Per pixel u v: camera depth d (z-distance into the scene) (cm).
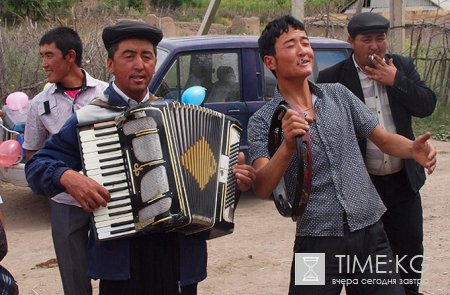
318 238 346
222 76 784
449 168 1011
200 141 316
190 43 779
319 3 3231
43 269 621
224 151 331
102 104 329
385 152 370
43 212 803
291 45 340
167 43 794
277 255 648
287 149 316
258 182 332
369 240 351
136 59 327
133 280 329
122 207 304
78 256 434
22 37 1221
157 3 4012
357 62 431
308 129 316
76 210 430
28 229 742
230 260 633
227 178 332
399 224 443
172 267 334
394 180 435
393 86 413
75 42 454
